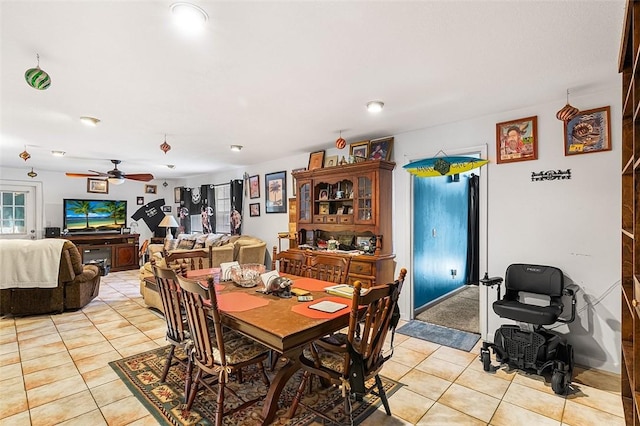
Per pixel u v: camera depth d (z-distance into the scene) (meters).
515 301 2.73
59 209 6.98
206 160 5.67
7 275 3.80
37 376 2.47
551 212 2.80
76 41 1.78
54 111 2.96
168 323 2.17
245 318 1.73
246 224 6.31
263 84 2.39
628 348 1.49
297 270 3.04
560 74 2.25
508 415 2.00
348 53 1.94
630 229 1.54
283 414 2.01
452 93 2.59
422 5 1.49
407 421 1.94
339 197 4.16
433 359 2.79
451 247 5.35
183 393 2.23
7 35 1.71
